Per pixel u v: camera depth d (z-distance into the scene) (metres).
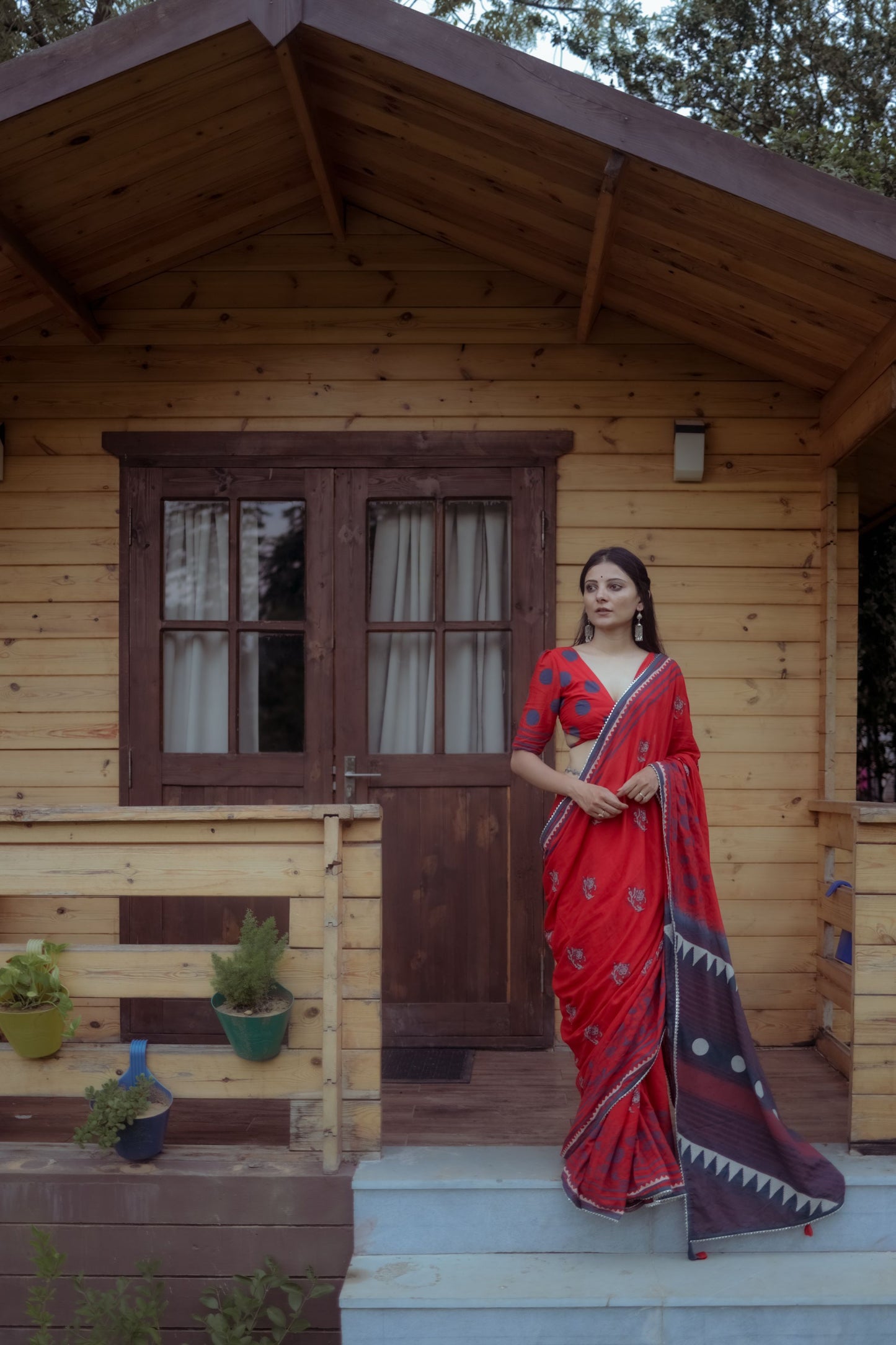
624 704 2.67
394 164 3.36
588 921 2.57
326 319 3.85
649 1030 2.51
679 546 3.81
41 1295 2.54
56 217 3.18
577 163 2.87
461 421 3.83
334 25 2.66
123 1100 2.63
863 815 2.78
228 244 3.85
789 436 3.82
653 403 3.82
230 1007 2.70
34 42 7.67
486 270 3.85
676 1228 2.57
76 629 3.83
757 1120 2.54
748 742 3.79
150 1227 2.67
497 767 3.80
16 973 2.71
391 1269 2.51
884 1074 2.77
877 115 8.38
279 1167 2.70
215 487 3.83
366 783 3.81
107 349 3.84
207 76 2.80
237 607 3.84
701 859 2.64
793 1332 2.36
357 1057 2.76
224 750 3.86
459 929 3.79
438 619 3.84
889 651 5.52
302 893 2.78
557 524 3.82
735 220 2.82
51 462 3.84
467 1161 2.72
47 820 2.75
